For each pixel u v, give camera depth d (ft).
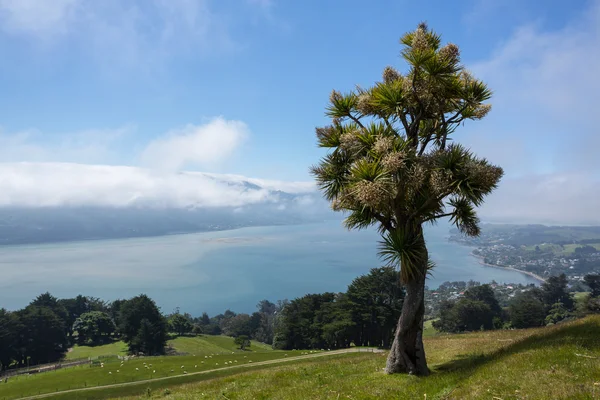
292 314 348.59
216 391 46.98
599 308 259.60
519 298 418.31
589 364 29.37
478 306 358.23
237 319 599.57
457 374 36.11
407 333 43.16
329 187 47.03
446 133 46.21
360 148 43.86
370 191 37.35
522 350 38.63
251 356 208.13
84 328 429.79
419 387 34.35
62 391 158.40
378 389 35.86
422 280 43.50
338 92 48.80
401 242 41.01
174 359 219.82
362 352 169.17
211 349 422.41
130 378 174.60
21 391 167.12
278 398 38.04
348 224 48.32
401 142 41.93
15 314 392.27
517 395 26.22
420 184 39.81
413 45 40.86
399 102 43.83
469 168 38.45
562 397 24.06
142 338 379.96
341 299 293.43
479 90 45.88
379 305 260.83
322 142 48.42
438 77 40.98
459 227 45.60
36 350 376.89
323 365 63.21
